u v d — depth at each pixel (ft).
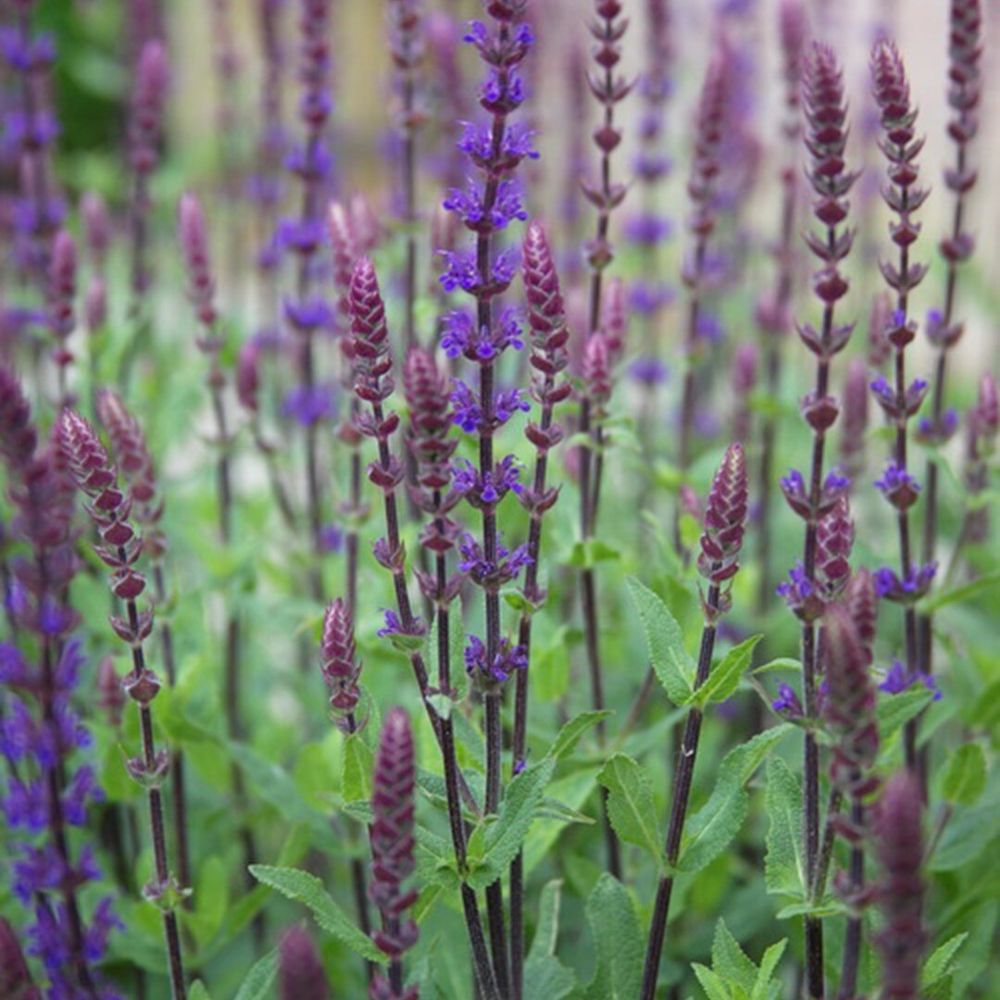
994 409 26.71
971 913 24.62
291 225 31.24
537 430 18.03
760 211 52.01
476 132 17.16
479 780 18.94
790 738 29.40
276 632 34.19
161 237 45.70
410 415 16.56
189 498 36.47
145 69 34.50
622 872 25.80
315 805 26.18
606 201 25.58
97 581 29.37
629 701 30.19
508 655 17.76
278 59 39.75
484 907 22.88
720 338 39.14
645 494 35.68
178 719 25.04
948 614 33.09
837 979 21.39
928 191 20.02
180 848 25.84
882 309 27.32
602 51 24.86
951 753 23.68
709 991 19.31
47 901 24.31
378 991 16.25
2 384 18.40
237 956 29.35
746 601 33.19
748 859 30.30
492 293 17.13
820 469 19.21
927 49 56.54
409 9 29.45
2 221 39.99
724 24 41.16
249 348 31.45
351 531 26.66
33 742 21.50
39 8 62.23
